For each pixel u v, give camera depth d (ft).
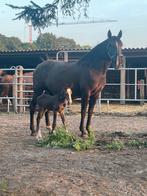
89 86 38.47
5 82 74.90
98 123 52.24
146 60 93.97
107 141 36.52
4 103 79.87
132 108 74.02
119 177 25.05
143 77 94.89
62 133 35.88
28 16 33.63
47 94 40.14
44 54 85.56
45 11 33.45
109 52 38.27
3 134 42.01
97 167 27.07
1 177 24.61
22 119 57.57
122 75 79.66
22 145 35.40
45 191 22.35
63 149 33.65
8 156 30.50
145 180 24.68
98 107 70.64
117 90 94.38
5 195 22.07
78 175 25.02
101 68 38.75
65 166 27.17
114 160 29.19
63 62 40.68
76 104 82.74
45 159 29.37
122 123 52.34
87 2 33.83
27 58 91.56
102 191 22.62
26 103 73.20
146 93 90.33
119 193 22.48
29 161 28.76
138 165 27.78
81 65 38.83
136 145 34.99
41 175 24.82
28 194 22.11
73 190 22.54
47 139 35.76
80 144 33.47
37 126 38.65
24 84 69.56
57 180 23.91
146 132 43.01
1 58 91.66
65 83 39.24
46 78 40.86
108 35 38.93
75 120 55.57
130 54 85.66
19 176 24.67
